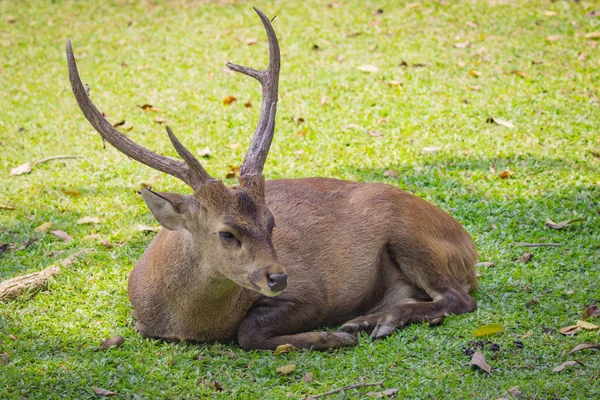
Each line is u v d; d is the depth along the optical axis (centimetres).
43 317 937
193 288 846
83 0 2228
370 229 964
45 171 1378
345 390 771
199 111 1585
